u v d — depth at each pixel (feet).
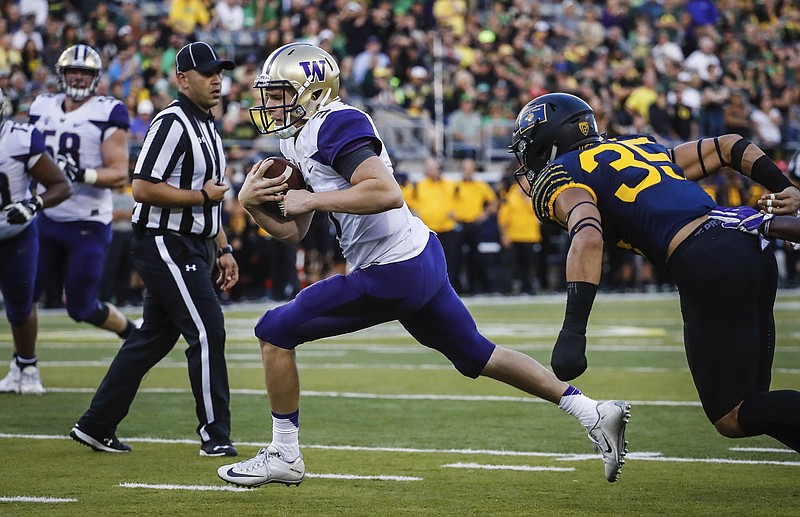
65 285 81.10
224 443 59.88
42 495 49.57
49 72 180.55
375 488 51.34
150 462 57.82
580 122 47.39
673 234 43.50
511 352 49.78
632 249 45.50
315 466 56.59
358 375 94.94
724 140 47.62
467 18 224.94
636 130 208.74
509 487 51.52
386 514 46.03
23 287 77.56
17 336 81.00
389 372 97.04
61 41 183.21
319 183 47.57
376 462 57.62
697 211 43.68
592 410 48.57
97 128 81.87
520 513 46.21
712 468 56.03
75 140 81.71
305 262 174.29
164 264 60.59
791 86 236.84
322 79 47.75
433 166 178.50
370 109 197.26
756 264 42.73
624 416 48.14
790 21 255.50
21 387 81.61
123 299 160.56
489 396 82.17
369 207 45.14
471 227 181.06
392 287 47.70
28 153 72.64
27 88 173.47
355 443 63.16
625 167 44.80
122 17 202.49
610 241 45.80
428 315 49.16
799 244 42.65
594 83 217.77
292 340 48.11
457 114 202.69
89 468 56.08
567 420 71.20
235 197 170.09
